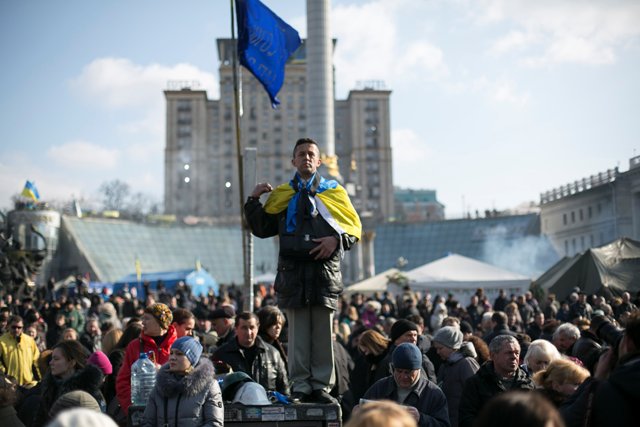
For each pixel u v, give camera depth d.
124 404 8.61
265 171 162.25
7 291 32.44
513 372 8.32
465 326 14.26
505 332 12.48
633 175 67.44
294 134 163.25
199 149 162.50
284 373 9.35
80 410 3.19
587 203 75.19
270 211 7.30
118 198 159.38
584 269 28.73
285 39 17.44
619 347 5.42
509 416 3.08
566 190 79.38
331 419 6.88
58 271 83.19
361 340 11.41
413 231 99.88
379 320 21.89
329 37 58.06
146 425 6.70
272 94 17.36
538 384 6.90
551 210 83.19
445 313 19.72
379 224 101.50
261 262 97.75
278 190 7.33
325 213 7.16
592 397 5.15
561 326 10.77
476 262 33.97
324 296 7.16
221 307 11.58
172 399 6.68
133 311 26.61
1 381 7.63
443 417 7.94
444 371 10.18
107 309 19.20
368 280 37.91
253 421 6.93
